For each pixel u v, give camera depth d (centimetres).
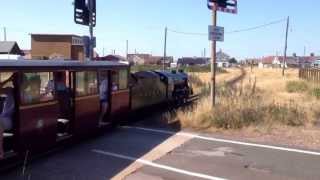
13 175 1051
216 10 1867
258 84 4362
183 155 1255
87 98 1441
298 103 2288
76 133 1383
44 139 1209
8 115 1105
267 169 1112
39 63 1186
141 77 2045
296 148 1354
